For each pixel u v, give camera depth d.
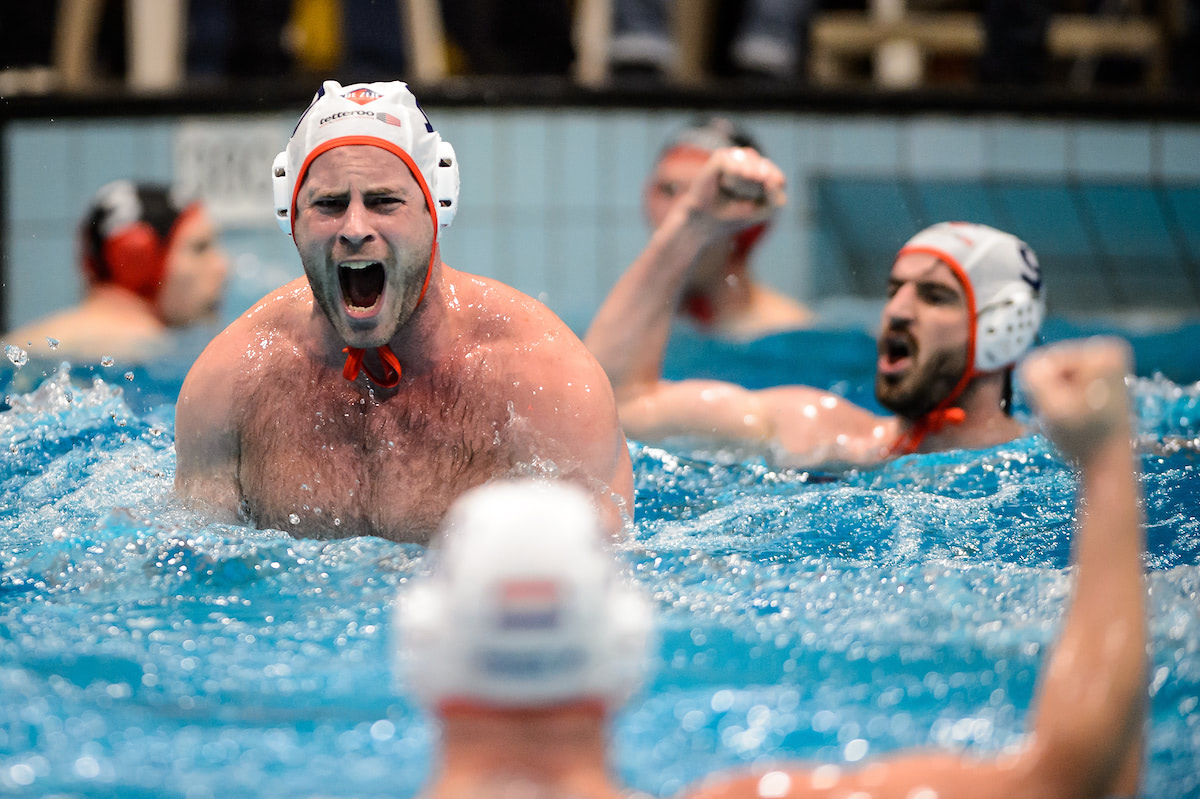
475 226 21.27
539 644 3.59
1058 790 4.00
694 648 6.30
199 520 8.35
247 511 8.42
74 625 6.67
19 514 8.52
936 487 9.82
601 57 22.81
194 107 21.17
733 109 21.17
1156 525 8.62
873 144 21.36
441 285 8.36
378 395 8.33
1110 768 4.01
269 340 8.51
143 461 9.70
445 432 8.26
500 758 3.66
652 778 4.96
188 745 5.19
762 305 19.47
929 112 21.34
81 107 21.30
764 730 5.36
